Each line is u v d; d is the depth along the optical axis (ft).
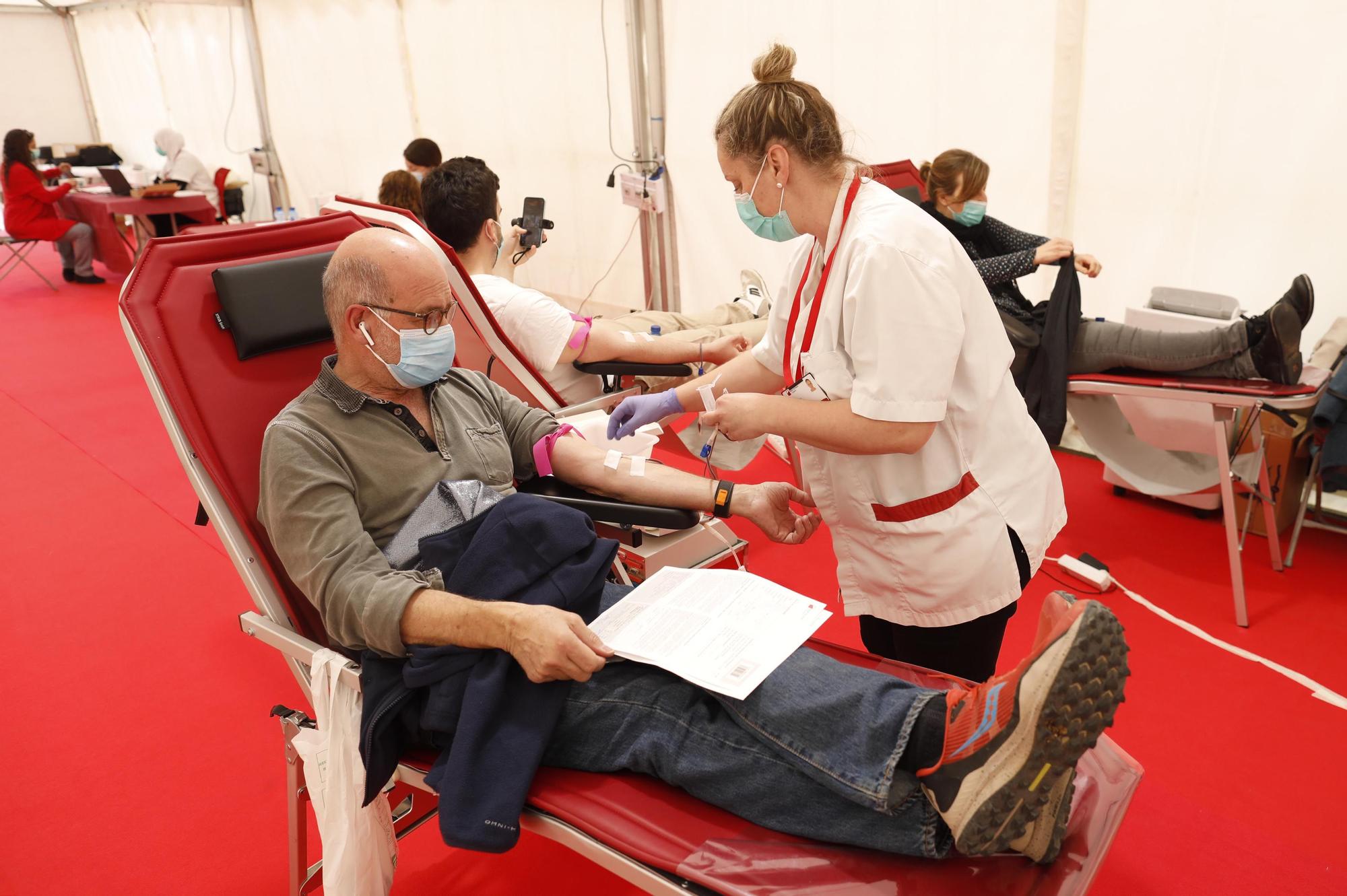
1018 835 3.72
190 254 6.15
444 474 5.68
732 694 4.22
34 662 9.00
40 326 23.43
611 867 4.20
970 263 4.89
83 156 36.96
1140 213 11.93
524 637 4.49
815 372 4.99
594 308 21.02
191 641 9.31
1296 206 10.62
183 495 12.93
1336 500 11.08
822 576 10.14
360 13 24.29
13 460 14.48
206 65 31.35
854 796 4.02
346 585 4.84
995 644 5.57
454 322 8.33
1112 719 3.66
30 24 38.45
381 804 5.16
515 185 21.88
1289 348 8.61
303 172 29.32
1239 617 8.71
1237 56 10.62
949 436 5.07
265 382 6.09
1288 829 6.30
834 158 4.86
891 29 13.71
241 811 6.93
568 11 18.57
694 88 16.63
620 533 7.68
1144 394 9.12
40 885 6.28
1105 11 11.51
